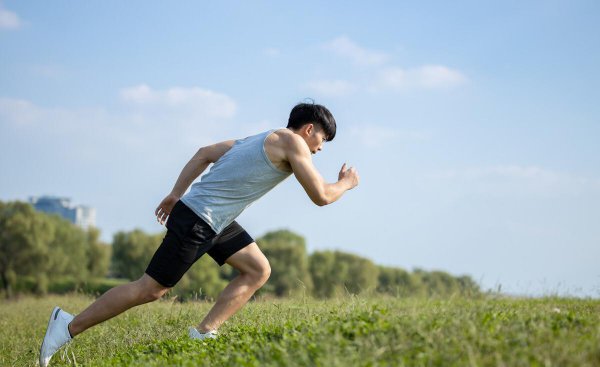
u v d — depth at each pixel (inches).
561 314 180.4
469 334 148.7
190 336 206.1
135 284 198.7
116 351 219.1
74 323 202.7
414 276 2236.7
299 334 169.2
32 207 2249.0
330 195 194.9
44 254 2185.0
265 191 199.2
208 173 199.5
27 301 491.8
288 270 2416.3
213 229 195.6
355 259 2600.9
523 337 145.2
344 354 144.3
